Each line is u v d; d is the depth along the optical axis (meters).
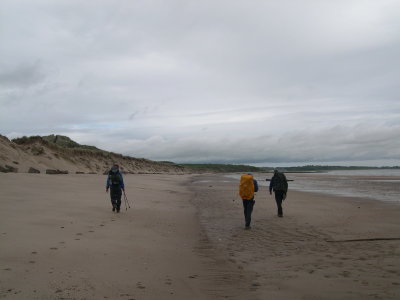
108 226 9.20
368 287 5.12
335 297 4.74
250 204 10.60
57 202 12.12
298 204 17.06
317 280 5.49
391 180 48.03
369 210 14.65
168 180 44.66
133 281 5.17
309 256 7.11
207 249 7.81
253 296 4.80
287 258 6.98
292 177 67.81
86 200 13.85
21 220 8.51
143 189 23.75
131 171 62.03
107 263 5.95
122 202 14.95
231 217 12.80
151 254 6.90
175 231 9.62
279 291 5.01
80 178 25.66
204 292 4.95
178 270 5.97
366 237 8.95
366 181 45.50
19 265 5.36
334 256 7.07
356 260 6.71
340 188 31.47
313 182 44.97
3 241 6.57
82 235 7.80
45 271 5.22
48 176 22.22
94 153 52.91
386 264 6.39
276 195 12.91
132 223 10.11
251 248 7.93
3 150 26.42
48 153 35.75
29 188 14.70
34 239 6.96
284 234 9.56
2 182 15.09
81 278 5.07
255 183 10.73
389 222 11.43
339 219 12.12
